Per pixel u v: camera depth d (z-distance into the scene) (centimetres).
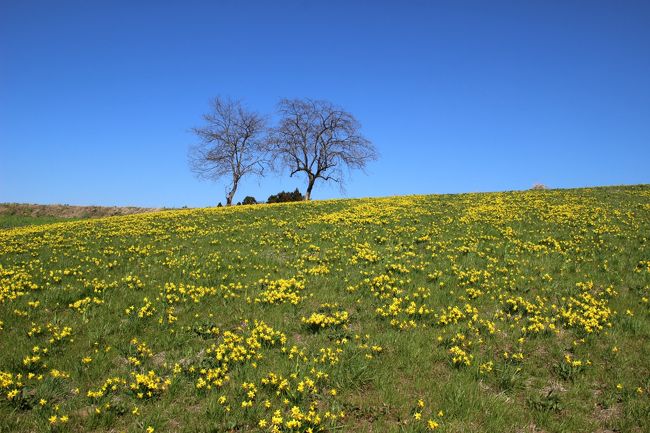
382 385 797
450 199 3203
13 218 4612
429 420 681
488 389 805
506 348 952
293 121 5850
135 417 705
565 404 750
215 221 2609
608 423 708
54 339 962
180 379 803
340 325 1062
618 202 2614
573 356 914
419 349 920
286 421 690
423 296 1219
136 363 861
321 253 1712
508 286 1297
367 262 1562
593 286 1291
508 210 2489
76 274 1440
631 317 1065
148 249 1808
